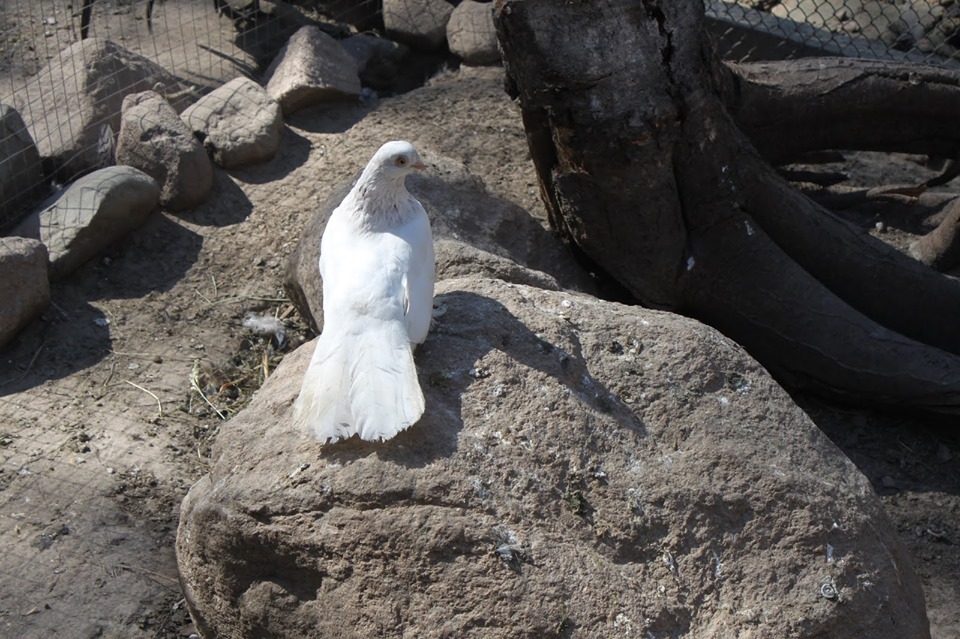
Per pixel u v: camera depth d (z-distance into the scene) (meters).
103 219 6.55
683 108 5.53
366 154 7.41
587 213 5.93
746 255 5.93
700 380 3.91
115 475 5.17
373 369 3.41
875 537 3.65
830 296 5.89
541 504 3.44
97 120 7.47
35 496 5.00
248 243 6.84
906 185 7.84
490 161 7.47
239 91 7.56
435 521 3.34
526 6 5.25
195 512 3.67
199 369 5.96
